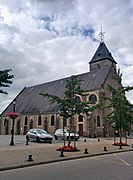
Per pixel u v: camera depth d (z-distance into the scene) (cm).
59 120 4916
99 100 4569
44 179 795
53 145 2195
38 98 6184
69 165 1114
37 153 1495
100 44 6191
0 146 2009
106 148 1884
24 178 815
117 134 4491
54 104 5344
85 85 5094
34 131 2731
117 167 1045
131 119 2358
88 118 4506
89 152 1606
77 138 3150
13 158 1246
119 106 2362
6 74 1036
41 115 5472
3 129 6575
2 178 818
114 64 5688
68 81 1891
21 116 6053
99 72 5206
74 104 1831
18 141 2756
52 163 1186
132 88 2430
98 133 4459
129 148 2030
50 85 6297
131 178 804
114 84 4975
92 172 920
